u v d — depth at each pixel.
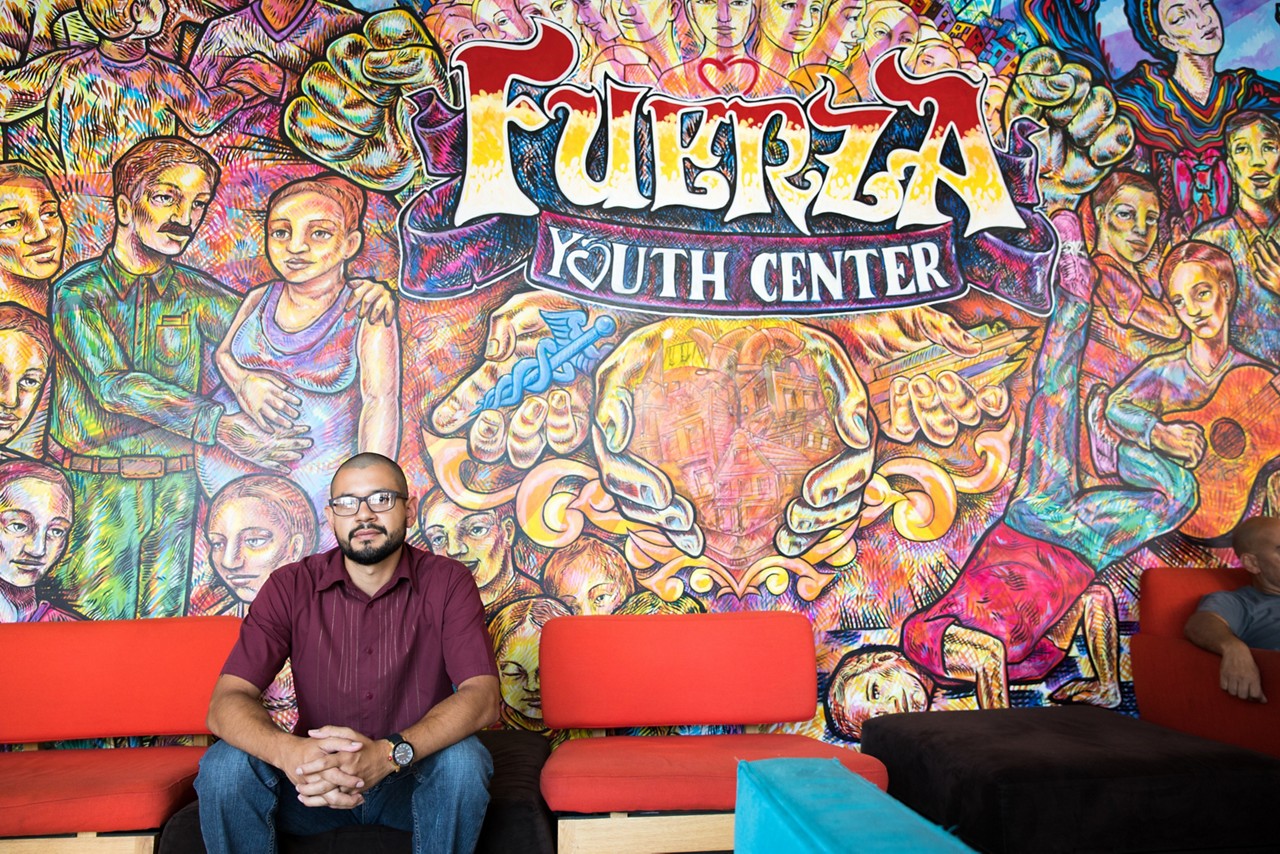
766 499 3.48
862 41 3.73
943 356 3.64
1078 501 3.63
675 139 3.60
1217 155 3.90
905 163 3.71
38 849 2.28
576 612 3.35
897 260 3.66
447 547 3.31
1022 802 2.37
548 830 2.34
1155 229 3.82
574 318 3.46
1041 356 3.69
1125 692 3.57
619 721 2.98
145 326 3.24
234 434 3.25
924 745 2.78
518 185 3.49
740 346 3.54
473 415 3.37
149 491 3.19
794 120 3.67
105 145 3.29
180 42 3.35
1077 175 3.81
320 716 2.49
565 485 3.39
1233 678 2.78
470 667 2.45
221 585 3.19
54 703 2.79
